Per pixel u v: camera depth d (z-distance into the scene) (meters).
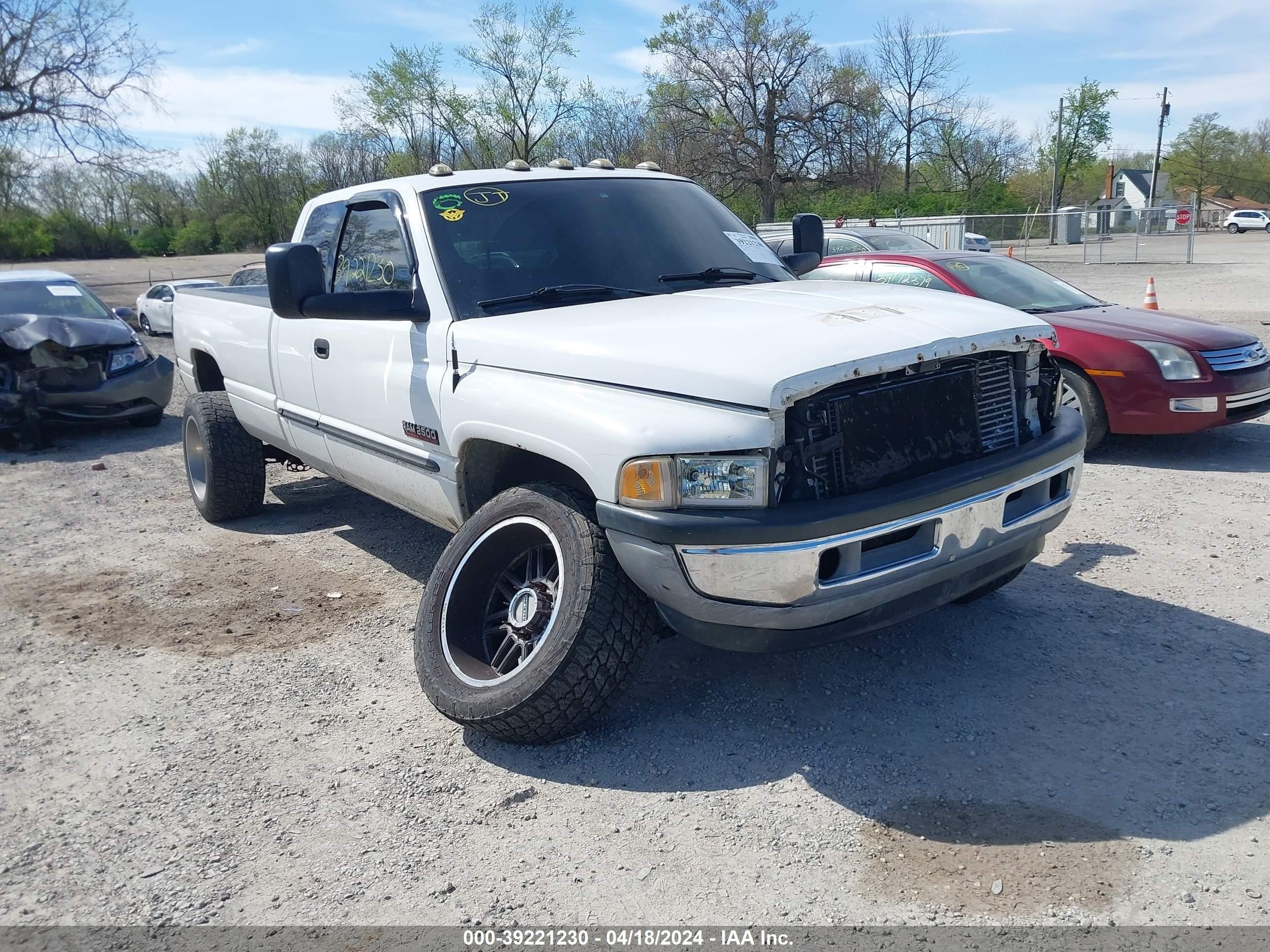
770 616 3.17
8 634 5.05
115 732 3.94
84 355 10.34
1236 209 79.81
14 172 39.81
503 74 44.91
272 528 6.75
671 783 3.36
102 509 7.57
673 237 4.75
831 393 3.23
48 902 2.92
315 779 3.52
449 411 4.06
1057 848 2.91
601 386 3.45
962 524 3.38
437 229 4.41
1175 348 7.41
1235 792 3.14
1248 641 4.24
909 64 61.84
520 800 3.32
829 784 3.29
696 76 46.91
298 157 61.31
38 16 33.69
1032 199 80.81
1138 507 6.30
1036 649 4.23
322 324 5.09
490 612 3.84
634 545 3.26
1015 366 3.77
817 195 48.94
